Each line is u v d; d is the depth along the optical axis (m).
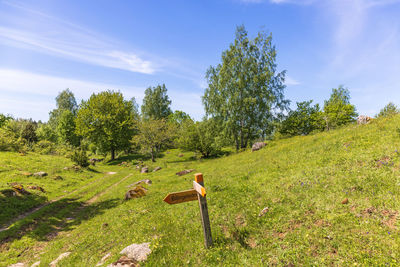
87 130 58.66
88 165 40.03
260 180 12.09
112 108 60.69
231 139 40.72
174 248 6.83
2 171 24.75
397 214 5.72
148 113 83.75
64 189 24.55
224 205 9.63
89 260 7.68
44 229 13.66
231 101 37.91
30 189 20.89
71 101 95.62
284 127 38.75
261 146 30.06
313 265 4.89
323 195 7.83
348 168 9.48
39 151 45.62
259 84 37.88
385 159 9.08
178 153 63.88
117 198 19.47
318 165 11.42
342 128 21.23
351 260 4.75
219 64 41.06
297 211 7.24
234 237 6.67
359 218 6.03
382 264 4.40
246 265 5.34
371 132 13.78
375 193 6.96
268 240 6.21
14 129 56.38
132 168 44.97
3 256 10.19
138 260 6.50
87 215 16.14
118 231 10.12
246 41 37.88
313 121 38.56
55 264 8.35
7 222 14.34
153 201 14.62
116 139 59.12
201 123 45.94
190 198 6.51
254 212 8.09
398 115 15.71
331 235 5.65
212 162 32.69
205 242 6.43
